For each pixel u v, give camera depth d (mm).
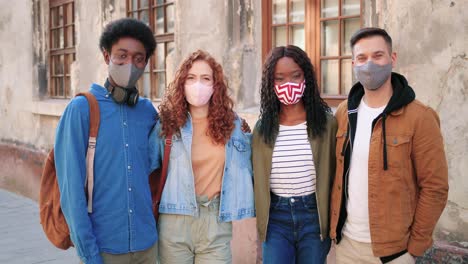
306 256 3031
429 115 2615
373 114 2719
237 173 3045
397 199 2631
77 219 2588
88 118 2686
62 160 2656
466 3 3316
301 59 2996
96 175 2695
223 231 3031
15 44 8977
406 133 2605
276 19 4914
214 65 3000
